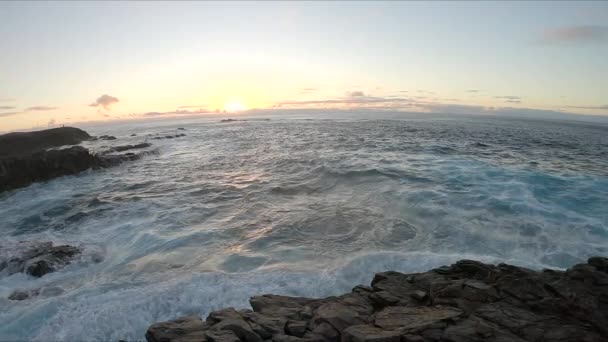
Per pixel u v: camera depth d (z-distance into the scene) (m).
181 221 14.05
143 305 8.12
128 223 14.13
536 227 11.50
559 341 5.72
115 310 7.96
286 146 34.69
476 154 24.69
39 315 7.97
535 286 7.17
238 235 12.34
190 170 24.92
